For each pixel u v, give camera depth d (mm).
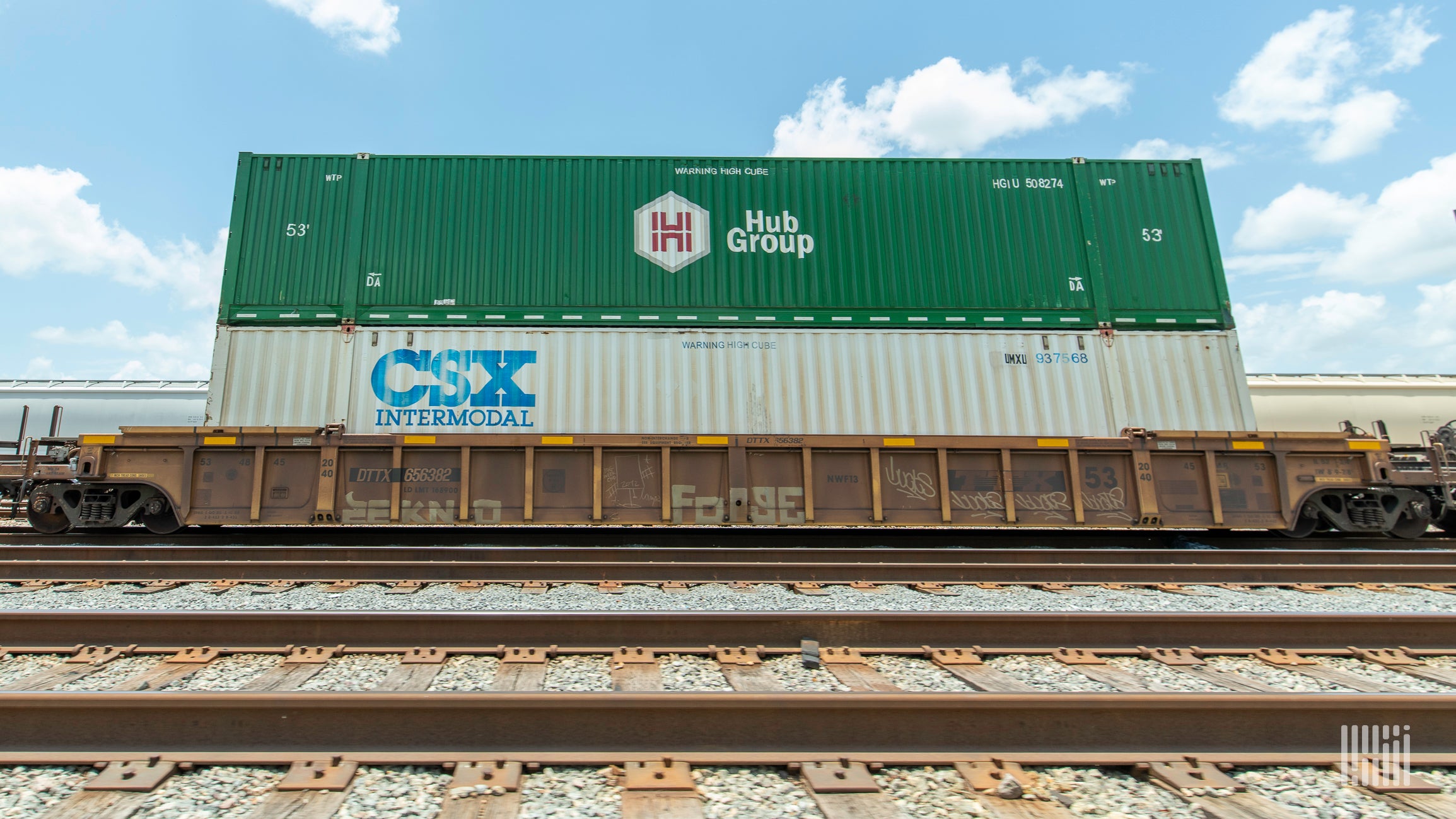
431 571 5785
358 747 2609
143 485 7914
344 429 8531
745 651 3730
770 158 10023
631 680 3357
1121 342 9539
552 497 8102
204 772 2426
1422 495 8352
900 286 9695
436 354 9031
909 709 2729
